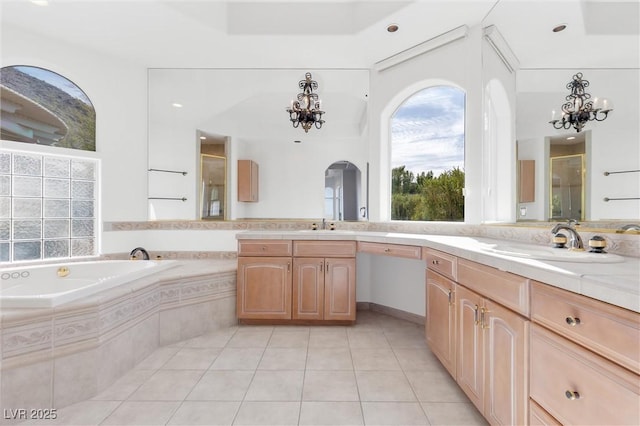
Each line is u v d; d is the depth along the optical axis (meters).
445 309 1.72
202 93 3.10
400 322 2.70
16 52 2.40
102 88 2.78
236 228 3.11
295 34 2.46
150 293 2.09
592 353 0.80
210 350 2.13
